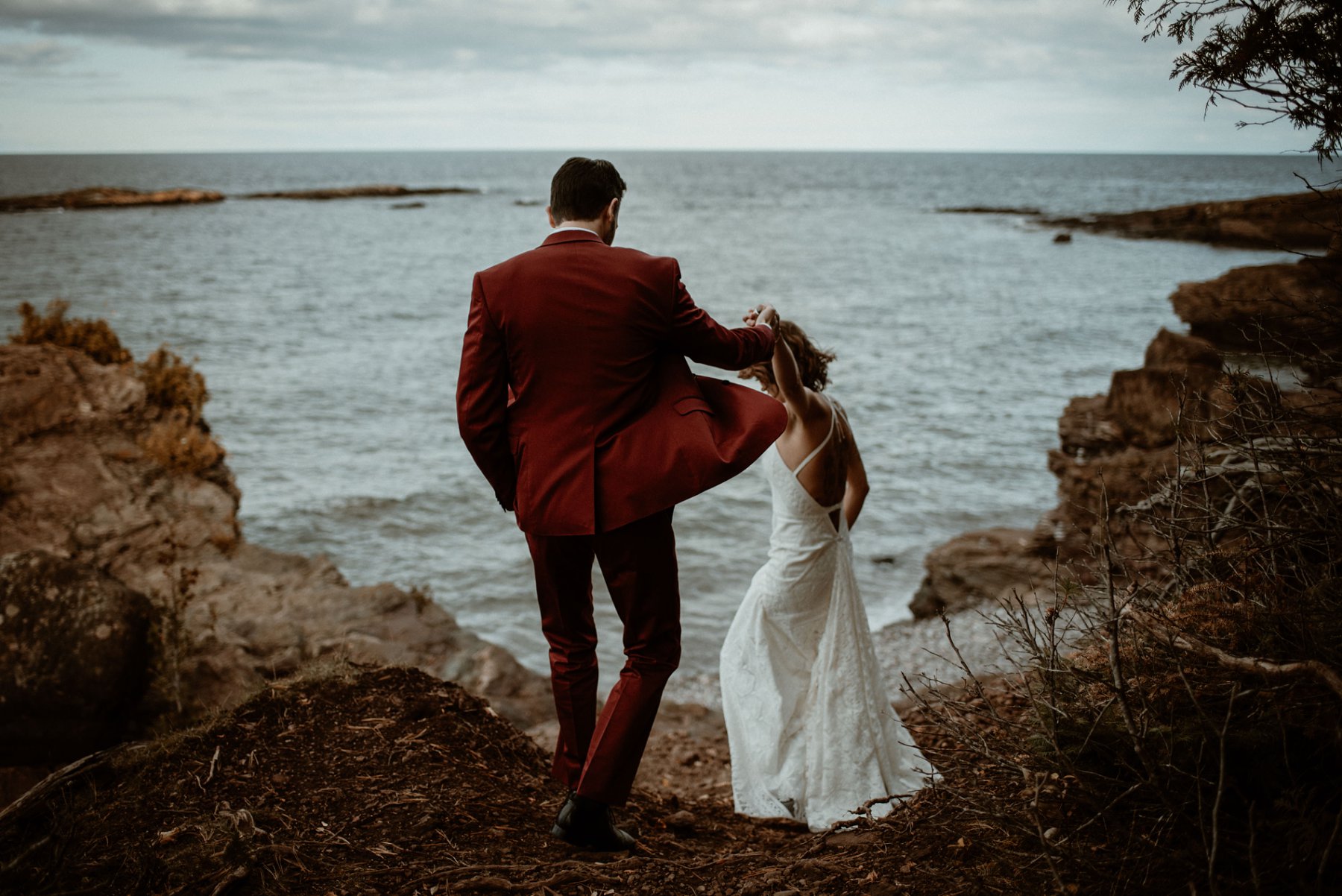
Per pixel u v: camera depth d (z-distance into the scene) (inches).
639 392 97.8
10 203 3543.3
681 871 99.3
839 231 2881.4
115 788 107.9
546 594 105.3
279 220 3265.3
